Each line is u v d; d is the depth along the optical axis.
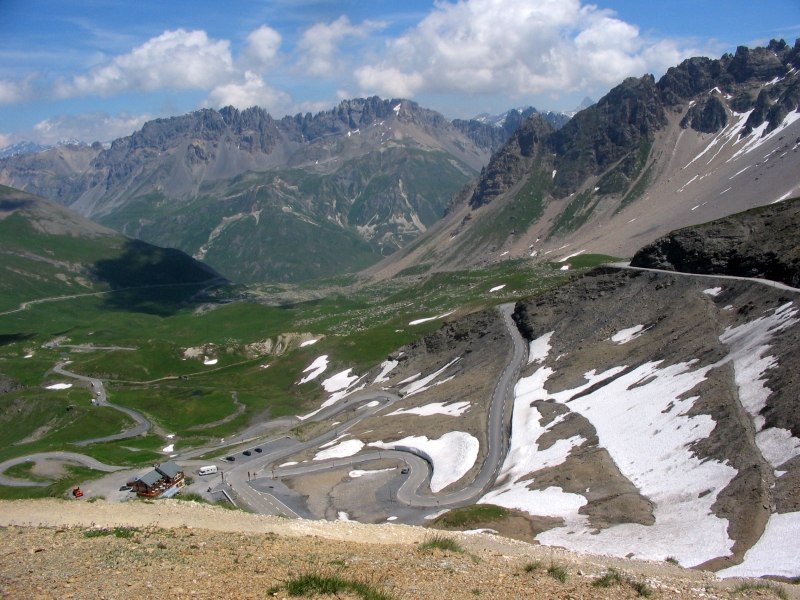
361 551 28.91
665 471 66.38
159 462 129.50
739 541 47.25
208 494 104.81
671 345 98.88
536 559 32.22
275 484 106.44
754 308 92.75
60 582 21.30
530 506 69.50
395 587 23.09
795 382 64.75
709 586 28.83
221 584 21.83
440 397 132.50
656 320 113.25
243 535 30.75
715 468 61.16
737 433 63.72
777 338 77.06
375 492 94.19
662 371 92.19
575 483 71.88
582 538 57.44
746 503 52.41
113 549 25.78
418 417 125.38
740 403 69.50
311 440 132.50
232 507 43.34
